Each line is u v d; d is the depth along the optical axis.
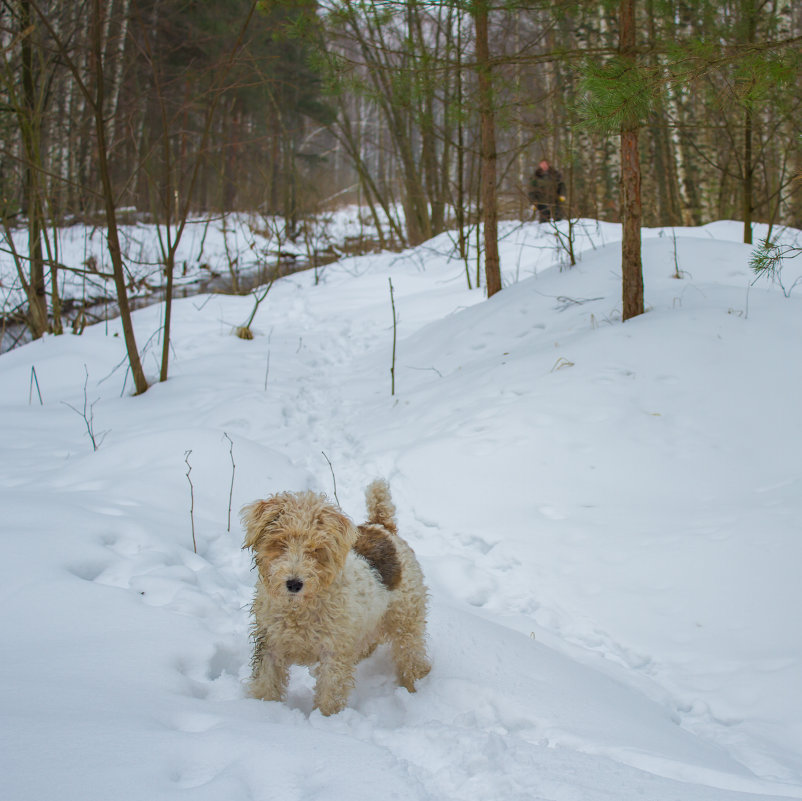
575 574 5.55
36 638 3.80
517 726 3.65
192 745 2.80
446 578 5.66
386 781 2.69
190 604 4.55
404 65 10.98
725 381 7.59
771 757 3.68
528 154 13.21
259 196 27.00
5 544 4.80
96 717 2.96
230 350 12.69
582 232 16.80
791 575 4.96
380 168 28.81
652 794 2.77
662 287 10.19
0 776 2.44
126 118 14.19
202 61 17.97
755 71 5.74
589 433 7.23
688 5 10.03
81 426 9.14
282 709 3.52
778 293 9.50
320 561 3.49
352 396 10.49
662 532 5.81
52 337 12.82
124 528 5.54
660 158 23.06
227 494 6.84
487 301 12.19
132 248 21.14
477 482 6.90
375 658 4.54
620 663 4.68
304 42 10.23
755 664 4.40
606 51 8.64
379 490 4.55
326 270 20.97
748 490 6.21
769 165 18.95
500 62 9.48
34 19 13.51
